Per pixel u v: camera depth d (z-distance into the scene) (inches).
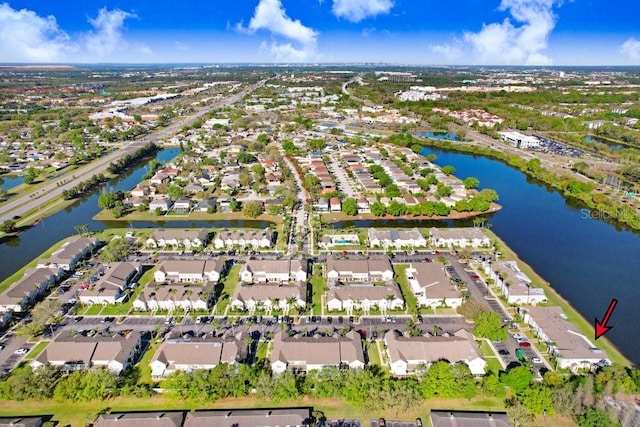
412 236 7539.4
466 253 7047.2
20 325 5354.3
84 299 5777.6
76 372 4313.5
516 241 7785.4
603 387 4052.7
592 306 5753.0
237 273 6579.7
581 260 7047.2
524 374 4128.9
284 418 3836.1
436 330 5142.7
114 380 4205.2
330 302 5605.3
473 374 4498.0
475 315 5290.4
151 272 6624.0
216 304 5777.6
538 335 5083.7
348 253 7194.9
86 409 4074.8
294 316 5502.0
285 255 7135.8
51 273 6314.0
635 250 7431.1
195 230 7746.1
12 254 7342.5
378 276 6358.3
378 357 4766.2
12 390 4104.3
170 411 4037.9
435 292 5777.6
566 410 3855.8
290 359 4559.5
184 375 4237.2
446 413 3892.7
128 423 3752.5
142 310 5634.8
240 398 4207.7
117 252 6953.7
